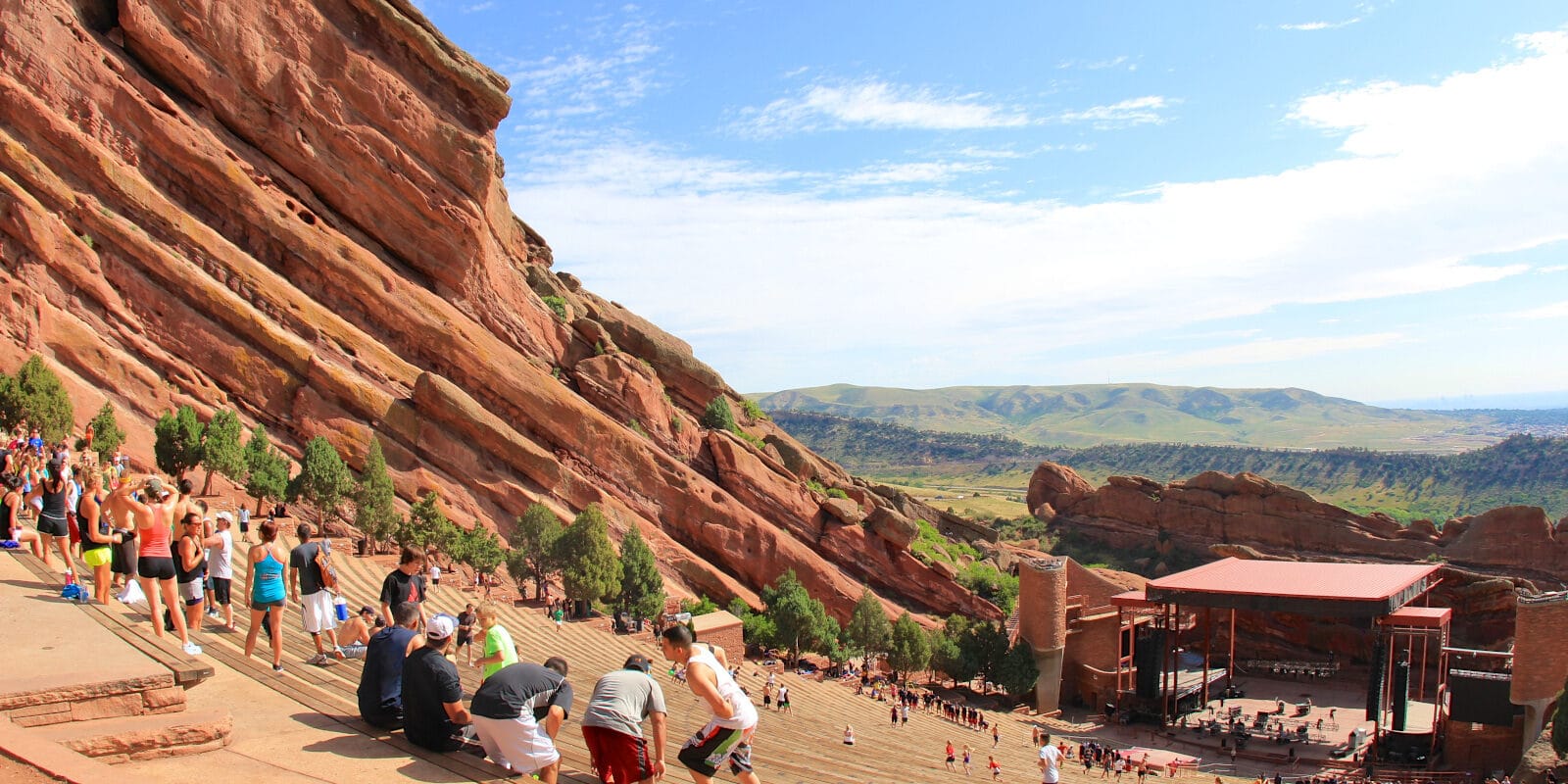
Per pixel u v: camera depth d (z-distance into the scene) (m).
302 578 20.25
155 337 61.78
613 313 101.19
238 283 65.12
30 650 15.12
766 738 40.62
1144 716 79.44
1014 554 120.06
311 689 17.11
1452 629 93.00
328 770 13.05
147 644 15.67
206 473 56.56
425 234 75.06
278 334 64.62
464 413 69.75
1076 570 96.94
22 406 48.25
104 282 60.28
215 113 68.88
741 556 81.88
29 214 57.19
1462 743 67.12
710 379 98.50
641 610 66.75
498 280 80.56
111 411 52.62
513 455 72.06
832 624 77.12
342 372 66.38
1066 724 78.00
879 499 105.31
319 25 71.31
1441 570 92.75
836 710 63.47
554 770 13.76
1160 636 80.38
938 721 69.25
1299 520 126.31
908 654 77.25
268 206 68.06
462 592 58.62
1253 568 85.75
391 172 73.44
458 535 61.31
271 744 13.95
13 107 59.59
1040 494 154.00
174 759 12.98
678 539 80.88
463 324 74.12
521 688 13.65
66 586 18.94
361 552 57.97
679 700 41.91
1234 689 90.69
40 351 55.91
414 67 75.31
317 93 71.12
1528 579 108.81
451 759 13.90
